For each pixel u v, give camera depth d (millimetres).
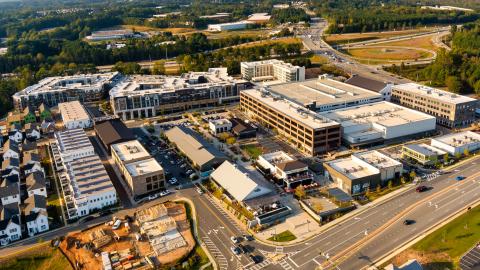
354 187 181250
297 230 157625
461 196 174750
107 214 173250
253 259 142125
